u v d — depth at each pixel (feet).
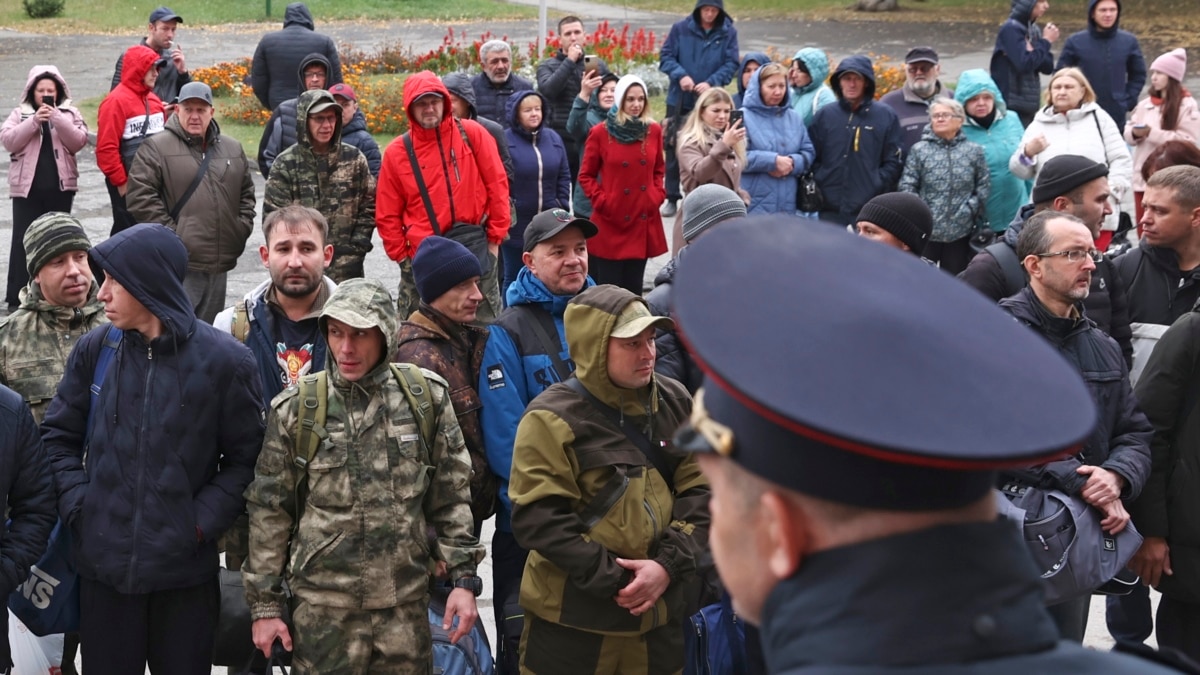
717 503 4.14
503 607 14.07
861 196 29.76
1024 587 3.77
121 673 12.66
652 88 66.13
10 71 78.38
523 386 14.53
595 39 67.46
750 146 29.25
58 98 31.48
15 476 12.30
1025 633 3.71
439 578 13.30
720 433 3.94
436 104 23.89
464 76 28.09
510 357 14.51
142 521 12.29
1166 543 13.67
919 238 16.46
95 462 12.47
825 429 3.42
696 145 27.89
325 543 12.13
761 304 3.71
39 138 30.96
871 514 3.73
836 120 29.73
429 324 14.47
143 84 31.27
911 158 28.63
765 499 3.85
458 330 14.58
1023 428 3.44
